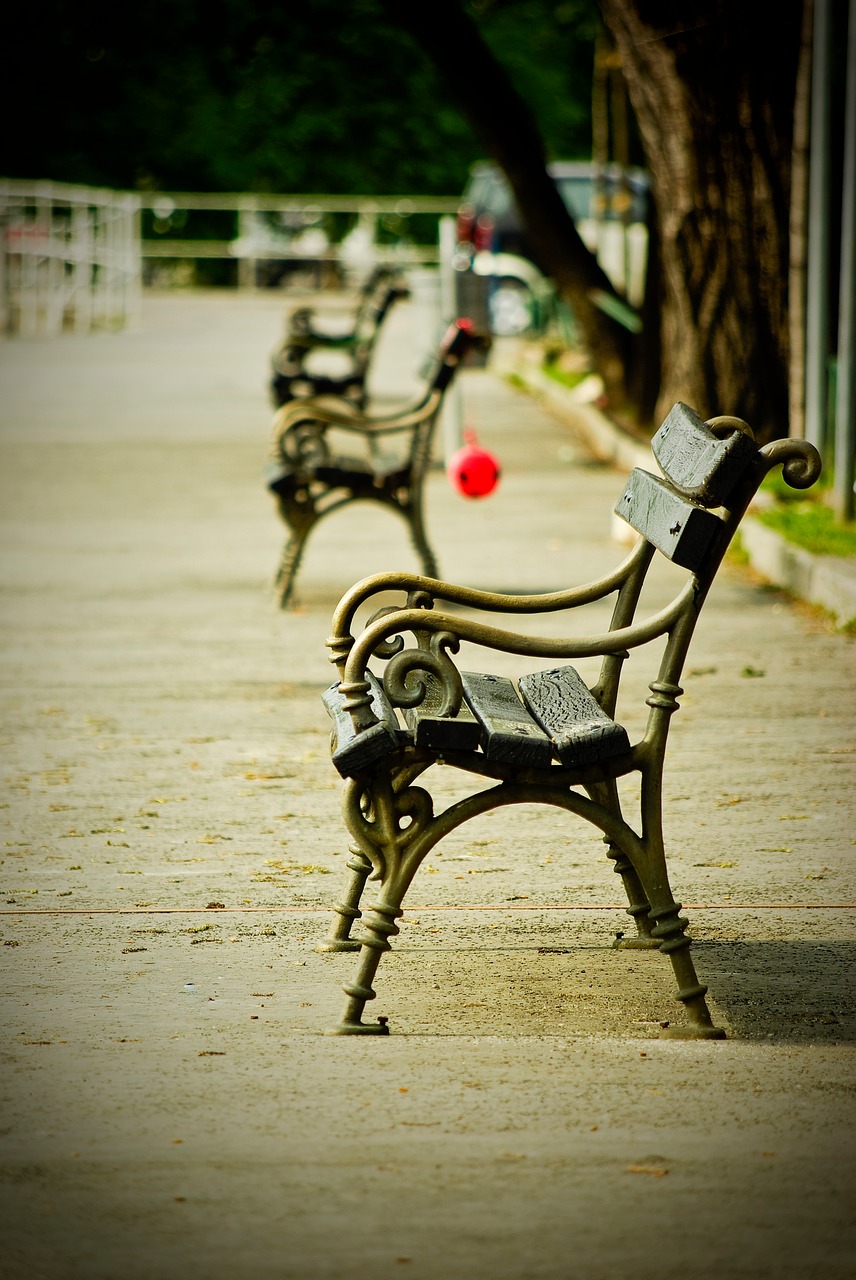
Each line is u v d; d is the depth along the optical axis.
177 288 75.75
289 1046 6.23
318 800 9.84
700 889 8.27
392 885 6.44
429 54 26.52
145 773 10.35
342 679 6.87
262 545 18.22
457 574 16.39
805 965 7.25
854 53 16.28
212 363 38.53
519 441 27.05
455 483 15.05
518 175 27.17
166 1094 5.73
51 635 14.12
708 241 20.83
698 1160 5.17
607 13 20.56
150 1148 5.28
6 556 17.66
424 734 6.27
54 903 8.05
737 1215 4.82
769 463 6.41
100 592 15.84
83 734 11.23
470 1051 6.17
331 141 72.44
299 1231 4.75
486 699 6.99
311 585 16.06
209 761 10.62
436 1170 5.11
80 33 67.12
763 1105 5.60
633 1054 6.14
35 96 70.31
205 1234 4.73
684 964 6.53
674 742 10.97
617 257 41.72
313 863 8.71
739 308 20.92
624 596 7.15
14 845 8.97
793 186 18.59
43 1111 5.58
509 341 45.50
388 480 14.91
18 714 11.70
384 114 71.69
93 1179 5.06
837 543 15.84
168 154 72.31
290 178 72.81
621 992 6.95
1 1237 4.71
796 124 18.36
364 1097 5.70
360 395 23.66
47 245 47.94
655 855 6.53
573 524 19.38
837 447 16.86
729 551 17.38
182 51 69.69
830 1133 5.37
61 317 46.81
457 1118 5.51
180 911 7.95
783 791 9.91
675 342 21.61
